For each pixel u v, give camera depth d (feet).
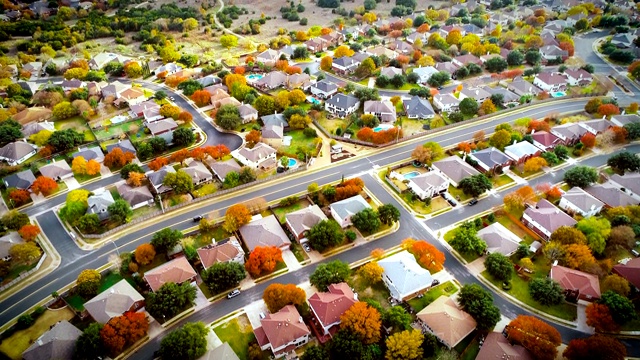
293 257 403.95
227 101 654.53
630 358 316.60
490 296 343.67
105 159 521.24
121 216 435.94
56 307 360.48
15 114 632.38
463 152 541.75
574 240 385.91
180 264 377.30
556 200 463.42
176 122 617.62
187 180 474.90
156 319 346.95
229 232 429.38
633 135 549.95
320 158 543.80
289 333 317.42
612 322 321.11
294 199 465.06
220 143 581.12
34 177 504.02
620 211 425.28
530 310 353.51
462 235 396.57
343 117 634.84
